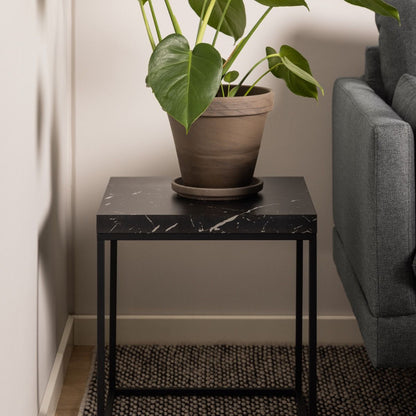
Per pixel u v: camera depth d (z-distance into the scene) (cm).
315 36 216
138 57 217
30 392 161
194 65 145
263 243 228
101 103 219
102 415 165
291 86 187
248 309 231
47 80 180
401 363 158
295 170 224
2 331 133
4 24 133
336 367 212
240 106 160
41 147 173
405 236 153
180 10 214
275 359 219
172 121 166
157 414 187
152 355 222
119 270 229
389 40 188
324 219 226
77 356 222
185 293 230
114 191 177
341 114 190
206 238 158
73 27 214
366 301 166
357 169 167
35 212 165
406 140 150
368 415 185
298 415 185
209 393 196
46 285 182
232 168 168
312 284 162
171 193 175
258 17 215
